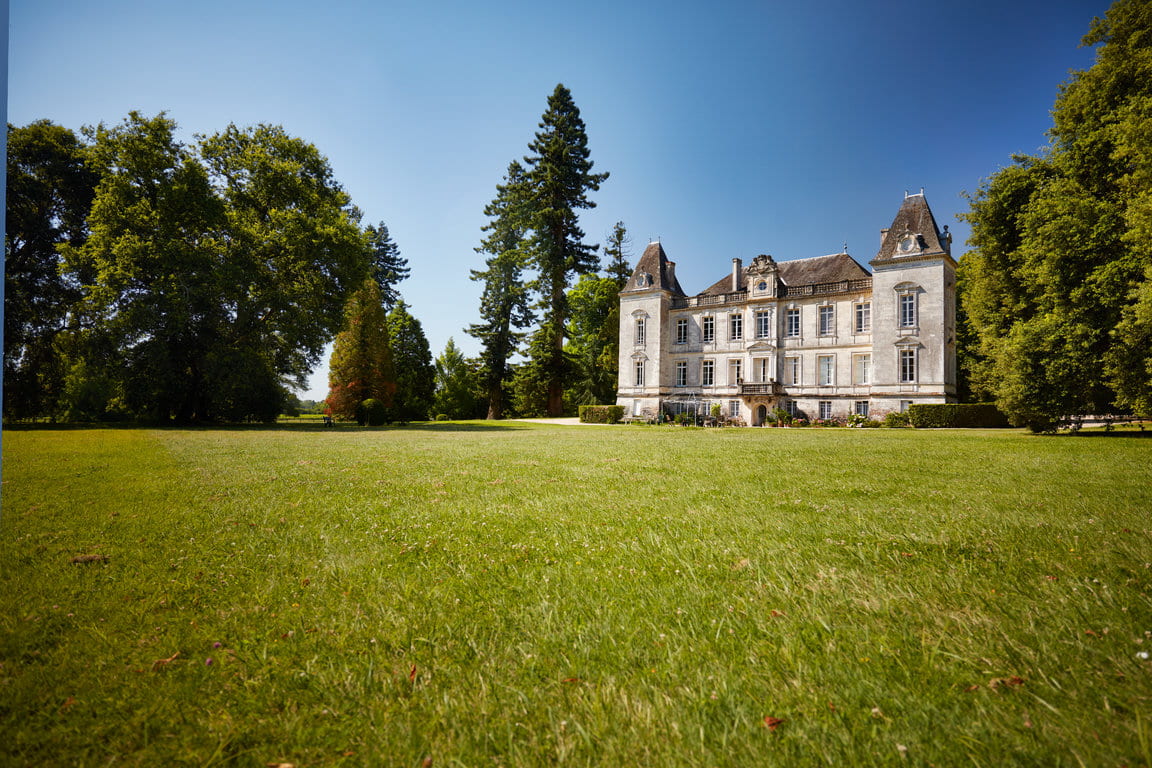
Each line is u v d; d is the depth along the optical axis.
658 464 10.79
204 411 32.25
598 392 56.34
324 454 13.01
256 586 3.59
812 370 40.59
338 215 35.16
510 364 55.69
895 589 3.44
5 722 2.10
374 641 2.79
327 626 2.97
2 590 3.45
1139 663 2.42
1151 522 5.21
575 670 2.51
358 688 2.38
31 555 4.25
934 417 32.91
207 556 4.28
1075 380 18.98
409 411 49.28
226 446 15.09
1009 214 23.39
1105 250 17.91
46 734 2.04
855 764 1.88
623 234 64.00
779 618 3.01
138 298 28.02
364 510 6.09
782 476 8.83
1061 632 2.75
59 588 3.50
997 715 2.10
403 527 5.26
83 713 2.18
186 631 2.90
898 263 36.34
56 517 5.64
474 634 2.86
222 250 30.45
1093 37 19.19
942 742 1.97
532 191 52.28
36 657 2.60
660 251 48.41
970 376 34.78
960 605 3.17
